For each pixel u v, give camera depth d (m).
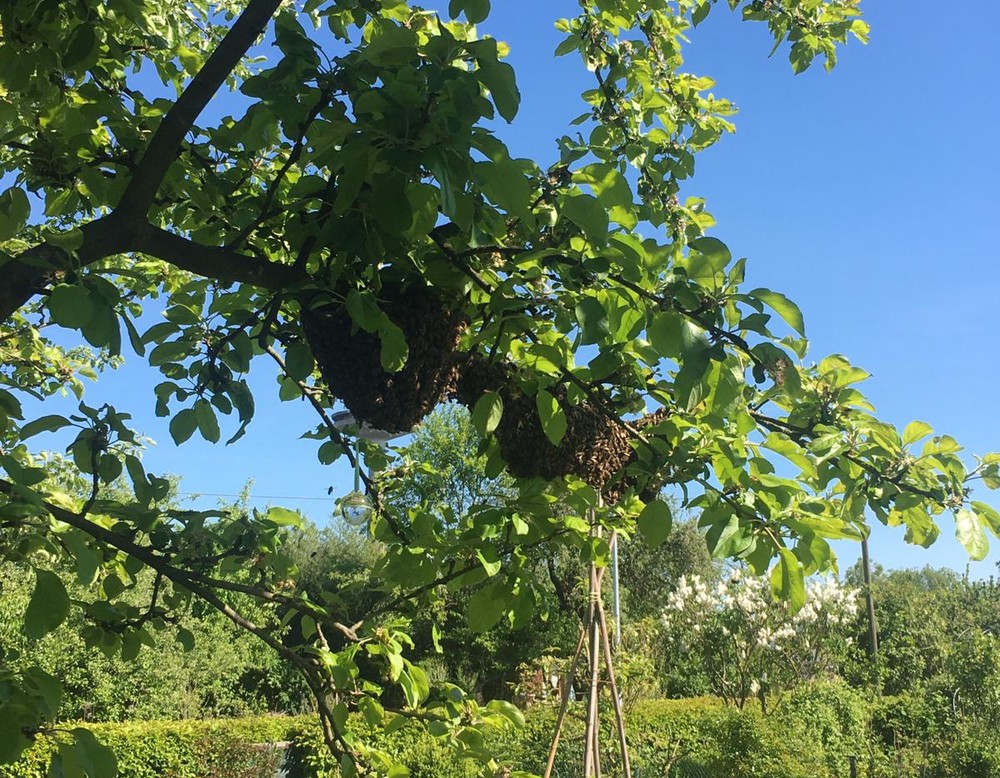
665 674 12.88
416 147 1.57
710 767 7.96
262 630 2.45
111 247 2.02
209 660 16.34
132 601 10.02
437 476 3.15
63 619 1.68
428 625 16.36
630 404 2.19
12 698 1.58
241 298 2.69
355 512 2.78
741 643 10.88
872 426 2.26
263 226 2.51
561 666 7.69
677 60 3.50
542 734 7.82
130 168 2.20
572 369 2.08
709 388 1.67
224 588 2.38
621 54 3.22
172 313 2.35
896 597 18.64
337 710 2.50
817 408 2.27
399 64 1.62
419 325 1.98
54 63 2.28
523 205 1.58
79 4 2.28
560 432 1.96
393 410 1.99
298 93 1.95
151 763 10.82
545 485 2.24
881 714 10.70
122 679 13.74
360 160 1.62
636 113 3.10
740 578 11.20
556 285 2.09
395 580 2.42
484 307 2.13
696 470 1.96
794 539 1.95
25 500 1.69
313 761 9.88
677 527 19.02
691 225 3.24
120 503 2.32
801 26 3.57
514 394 2.16
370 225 1.79
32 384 3.61
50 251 1.88
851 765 8.58
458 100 1.53
